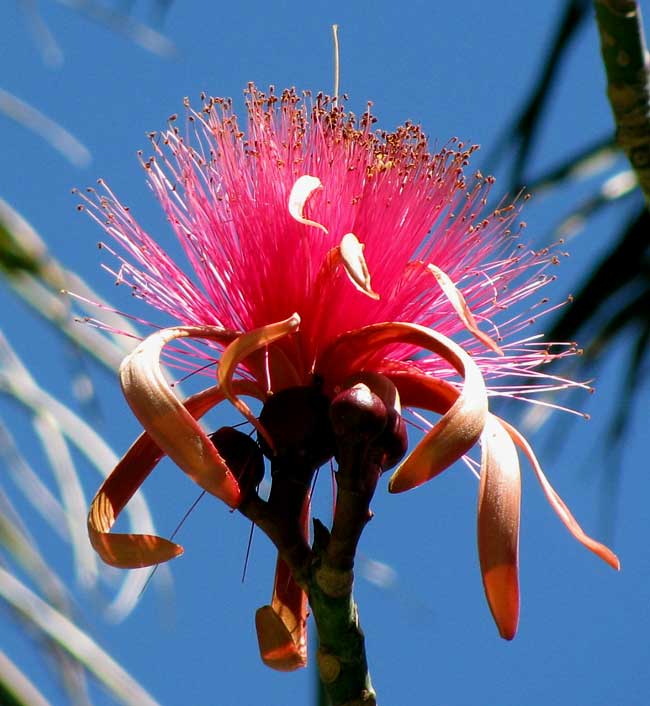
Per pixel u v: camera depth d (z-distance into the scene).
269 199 0.91
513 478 0.86
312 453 0.88
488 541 0.85
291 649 0.87
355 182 0.91
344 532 0.86
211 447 0.85
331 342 0.90
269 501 0.88
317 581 0.87
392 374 0.91
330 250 0.90
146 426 0.85
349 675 0.86
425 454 0.84
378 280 0.91
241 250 0.91
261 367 0.91
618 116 0.86
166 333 0.88
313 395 0.89
